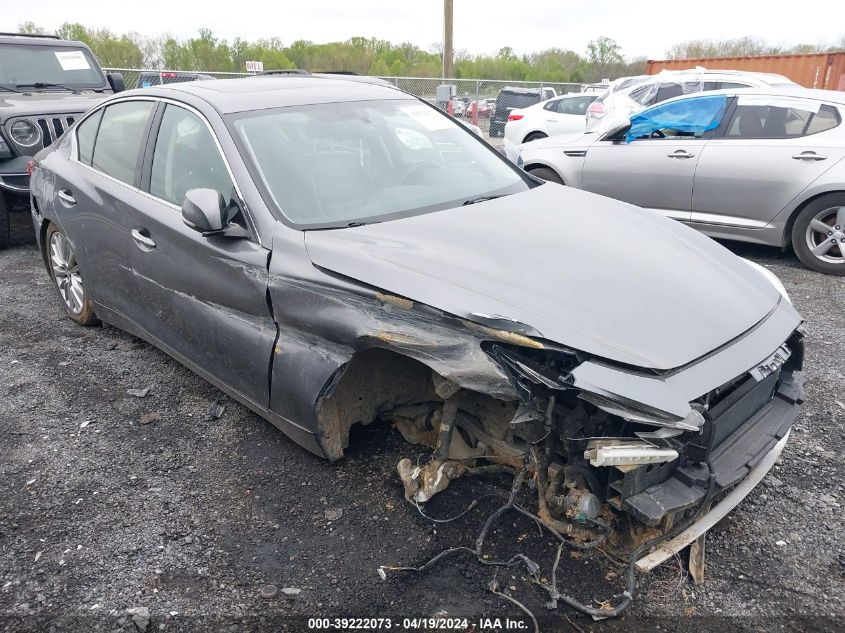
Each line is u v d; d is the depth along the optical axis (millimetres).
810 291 5871
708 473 2420
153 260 3738
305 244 3008
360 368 3043
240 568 2721
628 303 2609
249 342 3182
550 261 2844
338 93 4094
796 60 19484
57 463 3434
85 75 8930
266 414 3266
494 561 2693
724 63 20812
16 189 7051
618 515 2607
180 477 3311
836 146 6066
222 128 3488
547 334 2414
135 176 3980
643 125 7227
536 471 2664
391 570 2684
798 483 3199
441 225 3158
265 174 3324
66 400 4047
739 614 2469
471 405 2949
